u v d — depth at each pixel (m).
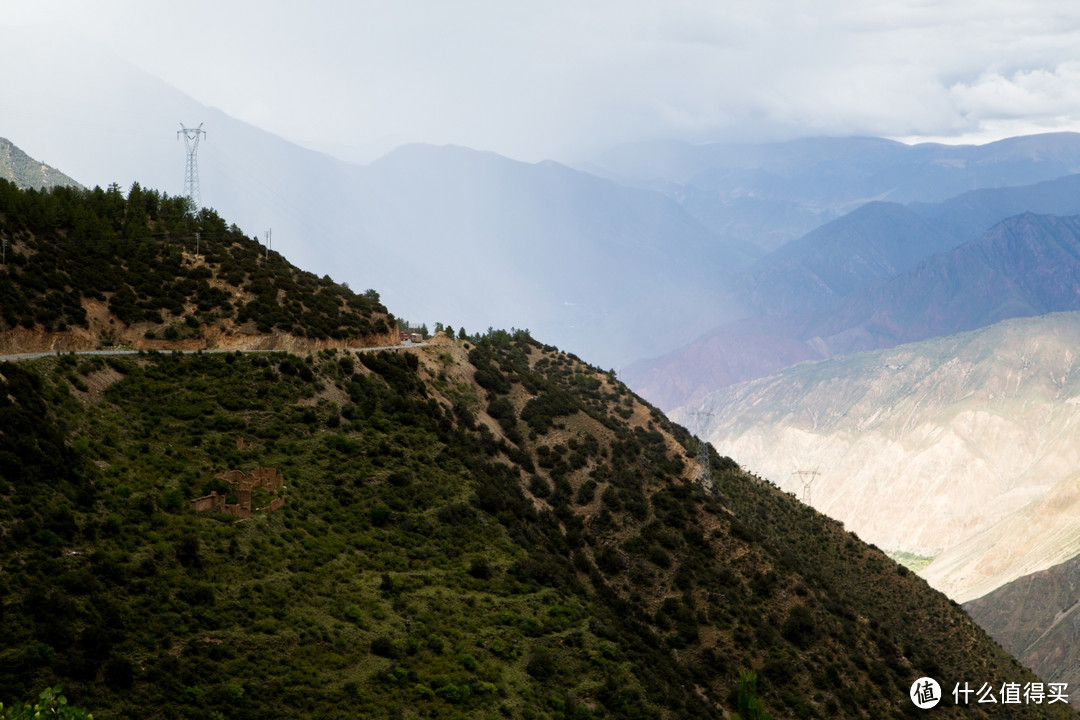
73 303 124.00
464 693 88.38
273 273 154.00
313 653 87.12
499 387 169.25
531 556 119.50
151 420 112.81
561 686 97.00
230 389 123.31
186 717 74.88
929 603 180.88
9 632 74.25
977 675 167.12
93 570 83.88
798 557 177.00
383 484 119.31
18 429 93.69
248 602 89.50
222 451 112.44
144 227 153.88
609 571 132.88
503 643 99.19
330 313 151.88
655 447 188.38
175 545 91.88
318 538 105.06
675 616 125.88
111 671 75.12
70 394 107.44
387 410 135.38
